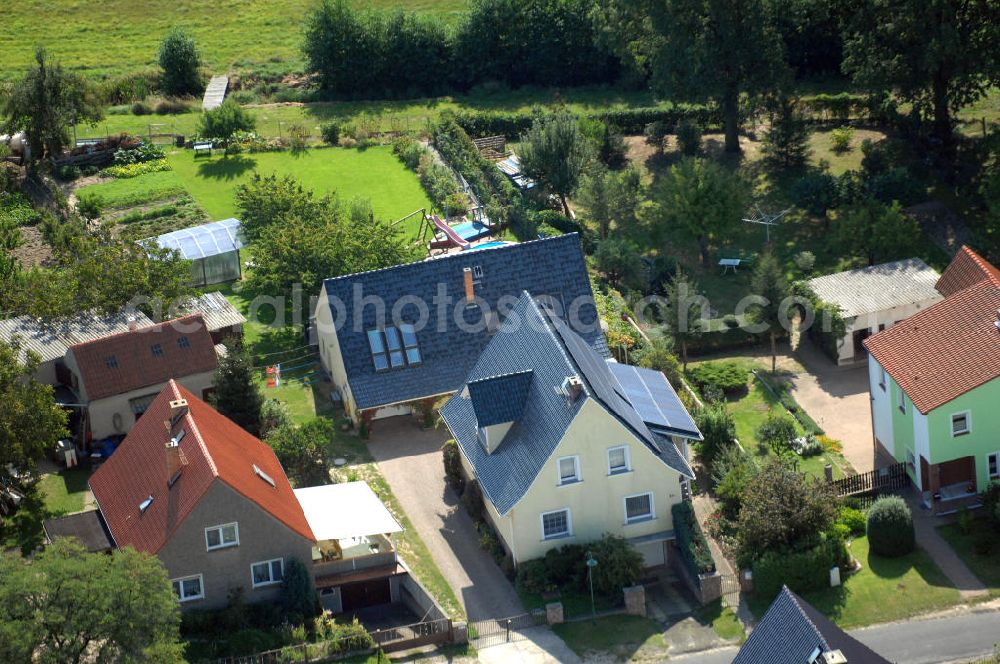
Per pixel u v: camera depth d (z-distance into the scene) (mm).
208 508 62812
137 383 79500
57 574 54781
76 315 85250
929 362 73750
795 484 68688
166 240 100000
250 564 64375
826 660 50062
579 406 66562
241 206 102125
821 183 104875
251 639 61625
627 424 67688
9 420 70438
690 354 92500
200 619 63156
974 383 71250
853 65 110250
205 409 69375
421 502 74500
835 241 99250
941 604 66562
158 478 65625
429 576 68812
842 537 70812
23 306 86500
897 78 106750
